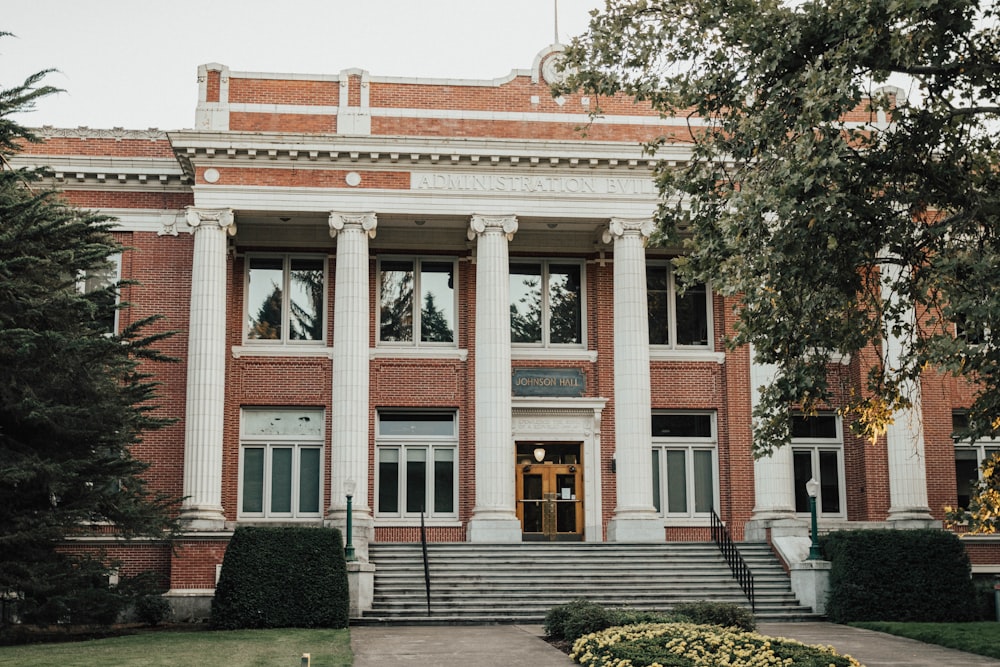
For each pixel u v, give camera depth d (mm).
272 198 34188
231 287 36438
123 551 32188
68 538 31859
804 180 17281
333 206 34406
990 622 28547
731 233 18656
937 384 36812
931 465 36344
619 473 34594
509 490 34156
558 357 37250
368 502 35188
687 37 20188
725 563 32000
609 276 37781
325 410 36156
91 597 25094
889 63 17969
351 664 19609
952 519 20188
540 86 36312
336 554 27516
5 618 26234
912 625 26891
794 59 19000
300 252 37031
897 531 29641
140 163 35594
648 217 35375
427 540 35875
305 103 35406
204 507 32219
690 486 37156
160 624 29750
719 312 37844
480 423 34312
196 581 31156
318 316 36969
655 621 21906
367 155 34438
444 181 34906
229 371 35938
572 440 36812
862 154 19875
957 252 19250
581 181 35312
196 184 34094
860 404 20938
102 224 28094
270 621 26875
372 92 35719
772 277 18547
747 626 22797
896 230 18656
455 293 37531
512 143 34531
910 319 34969
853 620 28734
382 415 36781
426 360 36875
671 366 37344
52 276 24391
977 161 20062
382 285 37406
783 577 31359
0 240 22781
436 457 36750
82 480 24625
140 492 27641
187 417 32938
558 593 29641
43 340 23297
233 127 34906
